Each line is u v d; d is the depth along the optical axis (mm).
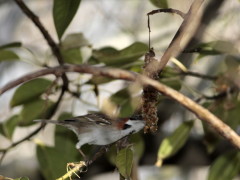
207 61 14211
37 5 16672
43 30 9047
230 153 10172
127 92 9320
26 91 10031
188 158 12906
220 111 10227
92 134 7906
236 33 10484
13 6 16672
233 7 11109
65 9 8266
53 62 11648
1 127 10391
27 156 14383
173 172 16156
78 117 8125
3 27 16469
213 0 11227
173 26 15422
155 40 15164
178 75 9562
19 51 14734
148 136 12719
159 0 8711
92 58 9594
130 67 9320
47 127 15039
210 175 10203
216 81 10039
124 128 7758
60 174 10062
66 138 10484
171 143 9523
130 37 15906
